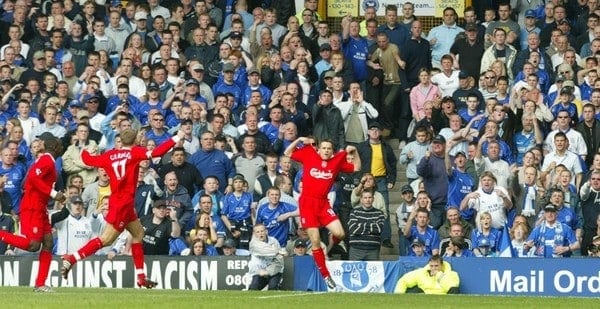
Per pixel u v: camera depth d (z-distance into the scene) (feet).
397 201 291.17
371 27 314.76
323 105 285.84
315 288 238.48
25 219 197.57
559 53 308.19
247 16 332.19
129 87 299.79
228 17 332.19
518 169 263.90
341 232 211.61
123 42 322.55
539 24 323.16
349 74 303.68
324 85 298.76
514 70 305.32
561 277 230.48
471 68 311.27
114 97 295.69
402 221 263.08
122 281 241.55
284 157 266.98
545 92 302.25
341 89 292.40
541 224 248.32
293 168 269.64
